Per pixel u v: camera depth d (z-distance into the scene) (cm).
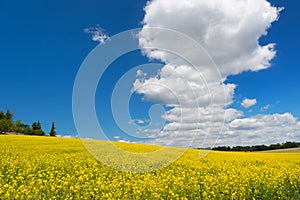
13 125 7894
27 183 1102
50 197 905
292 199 956
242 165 1834
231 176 1259
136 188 1011
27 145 2552
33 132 8769
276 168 1647
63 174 1328
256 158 2283
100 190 980
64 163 1597
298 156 2586
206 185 1083
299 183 1176
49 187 990
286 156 2592
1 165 1477
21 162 1580
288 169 1622
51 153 2091
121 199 909
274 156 2575
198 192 1000
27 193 894
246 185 1095
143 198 937
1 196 880
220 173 1382
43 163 1580
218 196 972
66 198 879
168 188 1037
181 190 1020
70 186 985
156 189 984
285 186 1100
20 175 1241
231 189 1046
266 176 1259
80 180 1096
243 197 990
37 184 1021
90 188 985
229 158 2197
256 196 1007
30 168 1345
